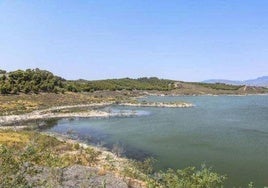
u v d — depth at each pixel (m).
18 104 141.25
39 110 133.88
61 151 51.94
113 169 40.06
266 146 61.06
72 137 74.62
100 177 32.81
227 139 68.62
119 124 97.25
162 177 30.09
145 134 76.44
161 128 86.38
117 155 54.22
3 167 14.48
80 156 47.75
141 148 60.28
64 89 195.75
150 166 44.16
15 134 61.31
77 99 175.88
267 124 93.81
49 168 29.44
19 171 15.23
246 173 43.88
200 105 177.62
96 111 131.75
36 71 193.50
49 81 185.38
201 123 96.50
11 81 171.12
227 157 52.62
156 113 130.25
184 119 107.88
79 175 31.88
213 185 24.12
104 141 68.69
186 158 52.19
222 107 162.88
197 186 22.61
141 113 129.75
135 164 45.06
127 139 70.25
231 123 96.44
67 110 134.50
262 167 46.53
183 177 24.45
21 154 15.63
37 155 16.23
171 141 66.75
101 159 49.31
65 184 28.41
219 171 44.75
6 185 14.26
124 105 167.75
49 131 85.19
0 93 157.12
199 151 57.12
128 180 33.91
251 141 66.25
